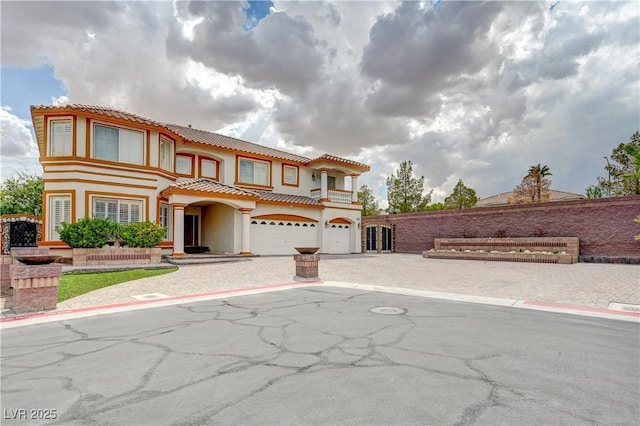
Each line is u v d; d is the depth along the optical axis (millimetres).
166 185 20438
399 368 4301
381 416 3125
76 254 14805
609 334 5887
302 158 29641
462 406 3316
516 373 4141
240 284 11844
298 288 11164
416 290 10766
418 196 41625
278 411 3234
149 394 3629
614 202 20047
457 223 27000
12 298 9016
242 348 5113
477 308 8070
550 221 22359
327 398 3496
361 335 5762
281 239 25141
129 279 12539
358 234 29812
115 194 17766
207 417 3137
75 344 5398
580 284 11750
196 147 23047
